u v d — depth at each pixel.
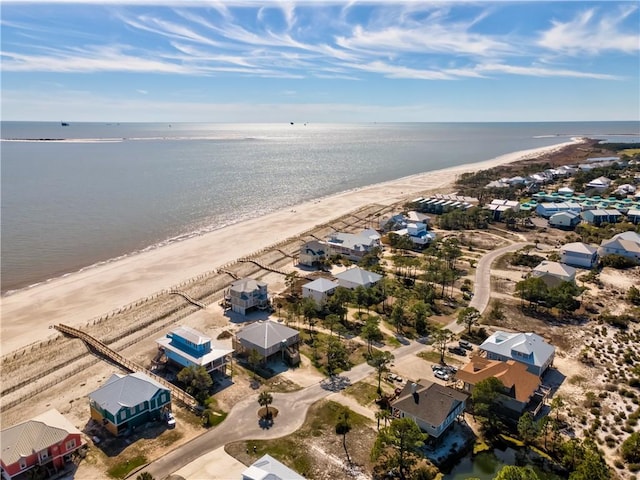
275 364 74.62
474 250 134.75
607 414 61.66
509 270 117.00
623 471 51.59
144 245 141.50
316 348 79.62
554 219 160.62
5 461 48.47
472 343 81.31
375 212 184.38
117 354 75.88
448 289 105.12
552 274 104.00
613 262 117.75
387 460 52.06
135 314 91.81
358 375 71.25
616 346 79.25
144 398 59.34
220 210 187.62
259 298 95.44
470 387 65.62
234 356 77.12
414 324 88.62
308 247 123.25
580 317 90.38
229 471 51.00
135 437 57.12
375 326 79.81
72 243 142.00
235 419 60.47
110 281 111.44
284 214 181.12
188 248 137.25
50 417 56.47
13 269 120.12
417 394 59.88
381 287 99.94
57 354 76.81
